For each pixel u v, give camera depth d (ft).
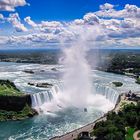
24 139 490.90
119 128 463.42
